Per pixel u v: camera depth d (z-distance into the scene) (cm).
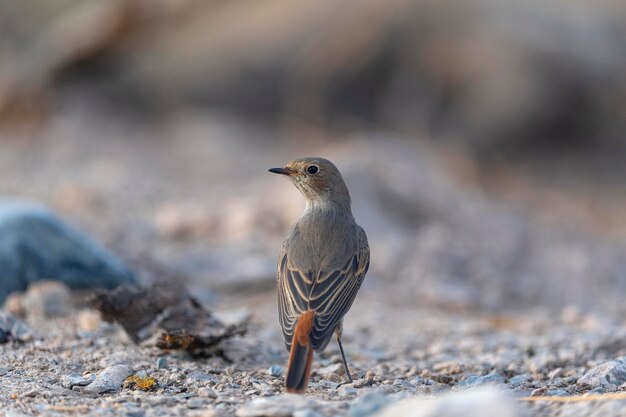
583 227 1831
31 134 2242
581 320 1214
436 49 2428
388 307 1252
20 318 1010
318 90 2458
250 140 2302
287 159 2155
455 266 1455
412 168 1808
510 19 2456
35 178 1900
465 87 2416
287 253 822
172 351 863
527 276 1459
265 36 2503
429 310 1263
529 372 875
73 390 738
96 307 881
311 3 2517
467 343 1044
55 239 1136
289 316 764
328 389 770
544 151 2416
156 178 1914
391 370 882
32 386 736
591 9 2547
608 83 2447
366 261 855
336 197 875
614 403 620
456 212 1714
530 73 2412
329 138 2386
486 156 2380
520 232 1678
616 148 2438
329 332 746
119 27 2302
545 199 2078
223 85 2469
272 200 1669
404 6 2450
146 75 2438
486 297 1343
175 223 1541
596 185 2242
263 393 728
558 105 2425
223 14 2483
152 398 701
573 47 2450
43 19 2453
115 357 833
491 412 529
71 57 2330
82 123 2266
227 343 930
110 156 2089
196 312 889
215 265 1350
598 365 842
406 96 2427
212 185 1883
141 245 1442
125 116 2355
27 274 1098
